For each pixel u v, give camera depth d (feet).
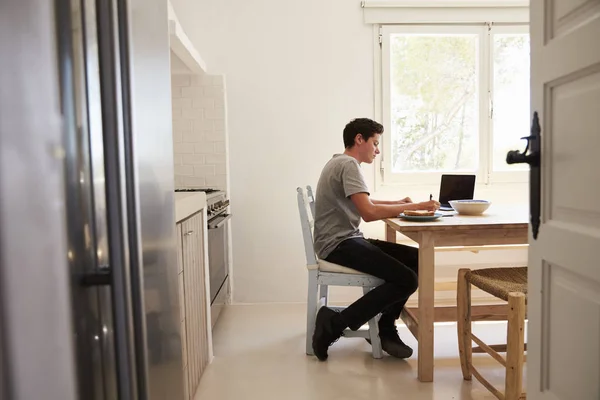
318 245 8.00
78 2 2.30
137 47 2.91
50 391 2.16
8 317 2.05
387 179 10.77
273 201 10.70
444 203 9.40
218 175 10.48
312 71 10.53
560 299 3.30
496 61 10.71
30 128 2.08
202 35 10.44
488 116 10.73
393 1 10.34
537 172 3.52
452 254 10.84
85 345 2.34
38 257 2.11
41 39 2.11
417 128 10.80
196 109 10.37
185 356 5.91
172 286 3.64
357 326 7.37
